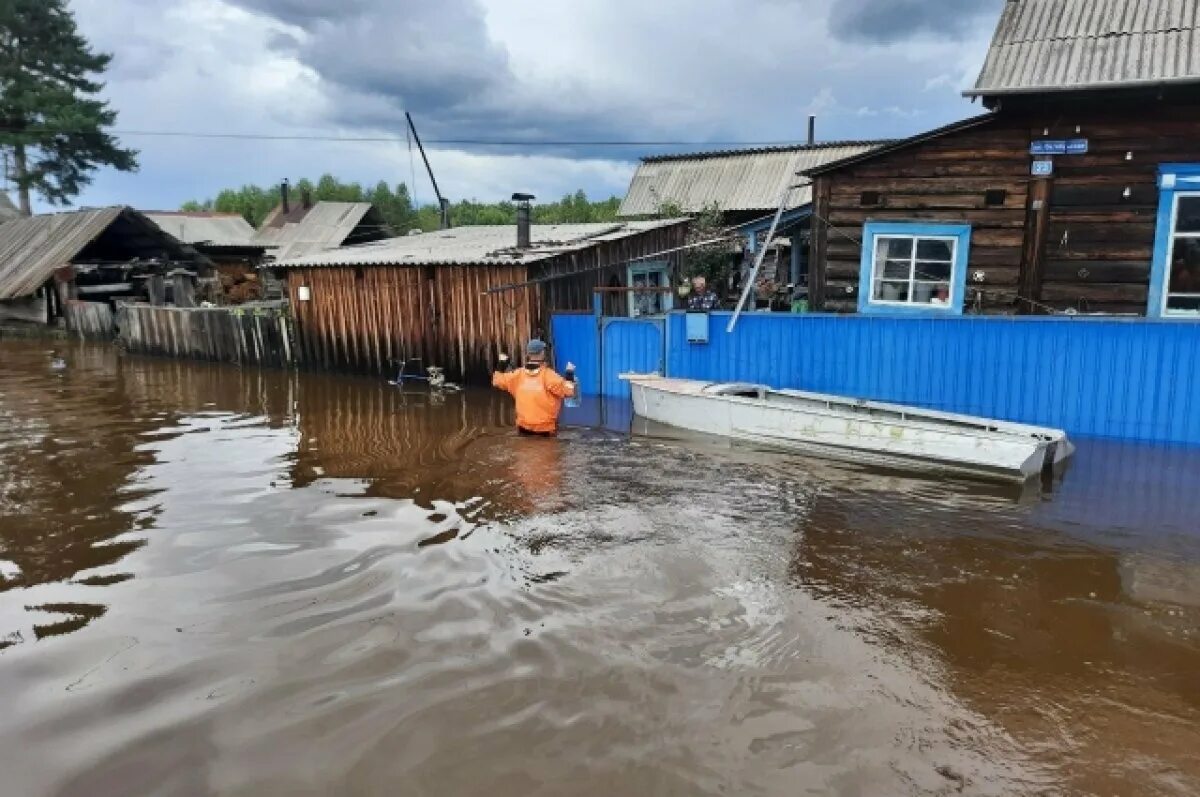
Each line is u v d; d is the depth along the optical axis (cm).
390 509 782
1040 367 1022
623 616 553
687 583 608
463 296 1516
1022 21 1275
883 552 673
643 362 1303
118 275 2783
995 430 960
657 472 911
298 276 1773
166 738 420
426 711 441
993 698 460
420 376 1612
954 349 1062
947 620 554
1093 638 529
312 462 980
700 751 408
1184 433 967
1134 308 1180
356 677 476
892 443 928
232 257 3209
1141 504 787
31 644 523
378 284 1642
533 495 823
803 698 457
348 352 1723
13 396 1516
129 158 4350
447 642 516
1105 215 1178
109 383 1675
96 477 920
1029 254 1224
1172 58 1104
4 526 751
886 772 394
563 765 397
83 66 4316
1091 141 1169
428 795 378
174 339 2053
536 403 1079
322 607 568
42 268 2616
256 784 385
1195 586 606
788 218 1644
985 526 734
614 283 1673
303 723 431
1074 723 436
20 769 397
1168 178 1134
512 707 444
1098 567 641
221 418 1288
